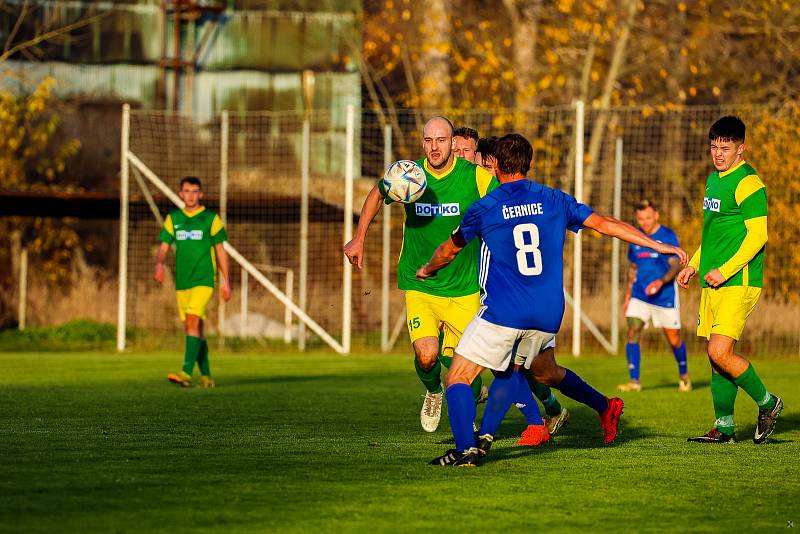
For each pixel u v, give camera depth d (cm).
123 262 6169
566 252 6644
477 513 1647
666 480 1956
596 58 8394
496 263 2064
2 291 7438
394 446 2367
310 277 7731
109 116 8781
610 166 7912
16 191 6278
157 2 8812
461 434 2081
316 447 2341
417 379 4419
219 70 8844
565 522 1597
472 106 7969
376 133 9381
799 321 6394
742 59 8881
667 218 7188
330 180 7312
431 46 7744
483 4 9812
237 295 7581
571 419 2998
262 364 5325
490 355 2062
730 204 2495
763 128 6412
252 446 2347
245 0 8862
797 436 2666
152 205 6338
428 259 2477
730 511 1691
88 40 8775
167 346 6500
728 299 2506
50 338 6762
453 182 2438
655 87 8812
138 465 2058
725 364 2492
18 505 1655
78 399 3456
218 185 8125
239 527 1530
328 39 8862
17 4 8638
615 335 6062
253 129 8762
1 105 7475
